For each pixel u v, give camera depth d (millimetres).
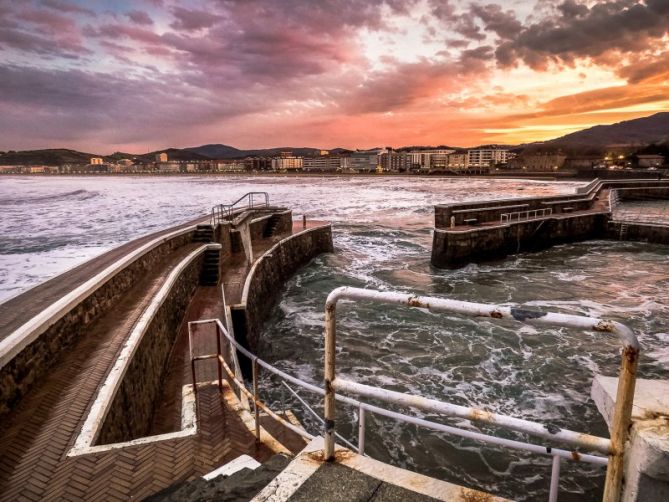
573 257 23391
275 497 1763
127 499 3844
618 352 11547
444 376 10516
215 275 14477
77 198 68188
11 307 8656
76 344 7438
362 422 2521
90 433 4938
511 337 12641
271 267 18391
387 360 11445
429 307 1647
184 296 12211
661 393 1526
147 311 8898
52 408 5480
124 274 10602
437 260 21938
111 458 4496
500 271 20797
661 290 16859
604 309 14820
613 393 1517
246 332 11500
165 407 7445
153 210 47281
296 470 1938
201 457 4512
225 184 129750
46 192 85625
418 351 11922
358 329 13641
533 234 24781
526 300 16250
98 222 36750
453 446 7977
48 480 4141
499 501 1669
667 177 69750
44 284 10383
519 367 10859
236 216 23297
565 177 110062
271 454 4590
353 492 1770
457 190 84812
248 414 5504
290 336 13430
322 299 17422
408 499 1713
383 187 102062
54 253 23922
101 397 5664
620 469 1392
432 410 1734
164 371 8695
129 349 7090
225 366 5676
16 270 20094
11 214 43500
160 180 179125
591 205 31156
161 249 14375
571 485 6969
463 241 21312
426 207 51375
